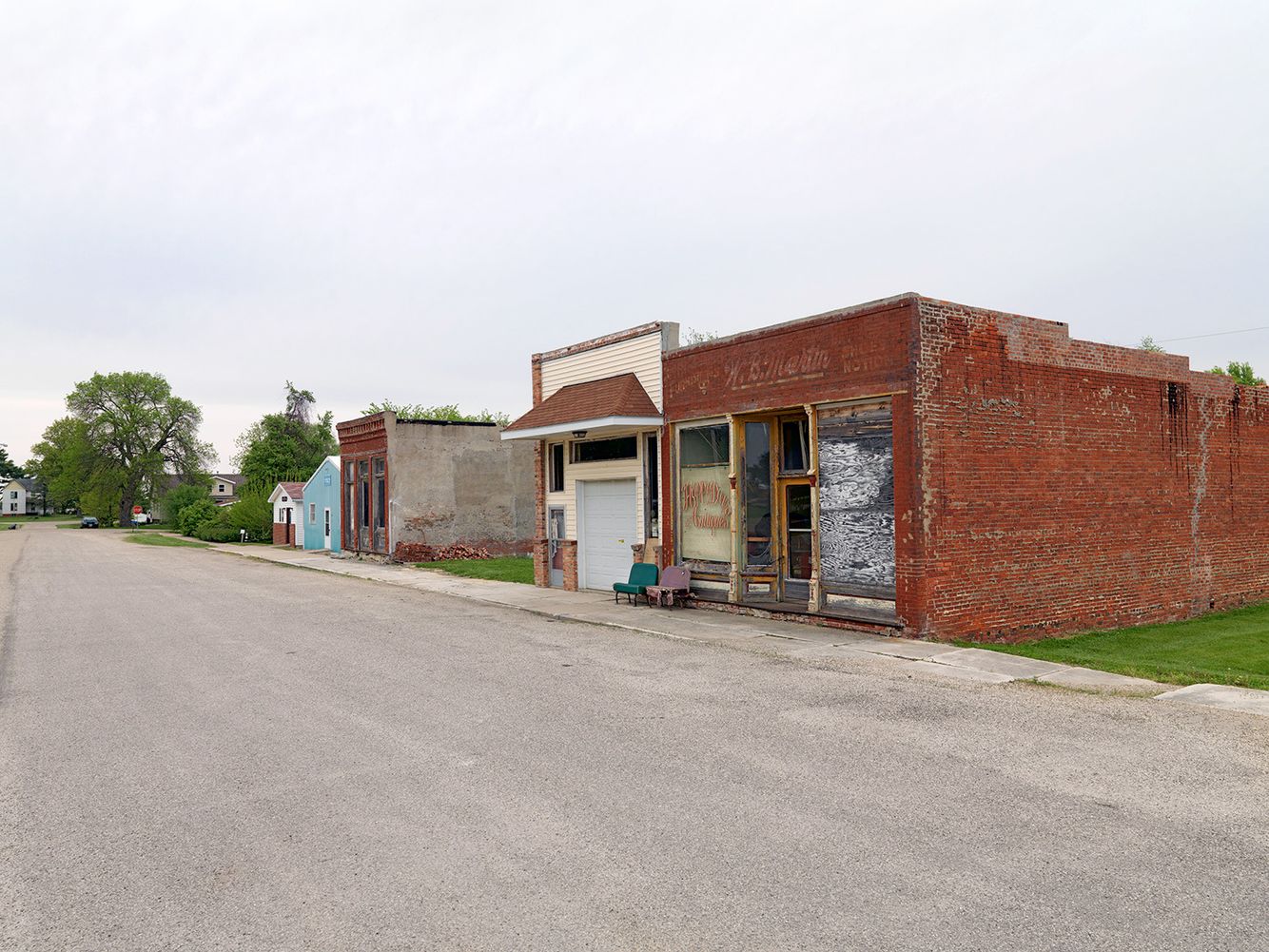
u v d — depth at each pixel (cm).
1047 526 1438
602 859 523
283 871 518
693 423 1741
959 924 433
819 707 889
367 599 2044
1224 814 575
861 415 1381
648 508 1894
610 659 1189
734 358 1614
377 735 812
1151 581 1616
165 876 515
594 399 1923
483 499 3512
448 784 670
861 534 1388
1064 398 1473
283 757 750
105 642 1406
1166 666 1130
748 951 412
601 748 753
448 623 1595
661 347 1825
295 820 602
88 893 494
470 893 482
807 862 512
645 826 575
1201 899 456
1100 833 546
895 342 1305
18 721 905
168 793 664
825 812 591
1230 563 1797
